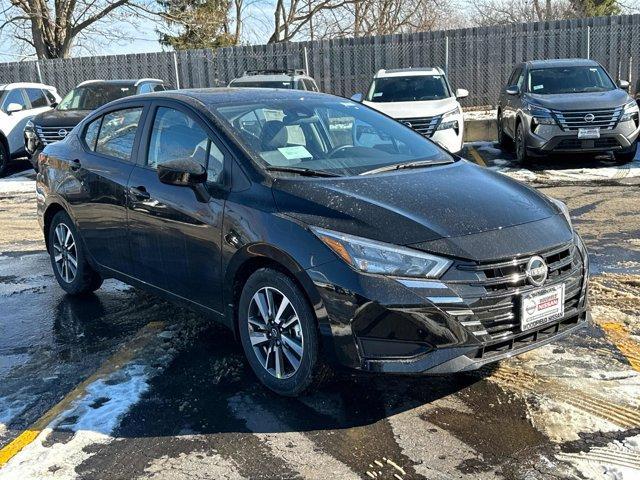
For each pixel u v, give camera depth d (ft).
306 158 14.30
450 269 11.30
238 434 11.65
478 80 65.36
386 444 11.14
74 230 18.53
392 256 11.33
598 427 11.35
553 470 10.21
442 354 11.19
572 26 63.16
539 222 12.53
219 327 16.79
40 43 78.89
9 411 12.87
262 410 12.45
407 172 14.14
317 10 101.09
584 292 12.91
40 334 16.85
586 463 10.36
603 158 41.01
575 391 12.59
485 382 13.10
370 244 11.46
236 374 14.05
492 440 11.12
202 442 11.44
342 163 14.44
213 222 13.58
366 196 12.51
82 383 13.92
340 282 11.36
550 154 37.99
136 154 16.33
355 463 10.64
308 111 15.99
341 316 11.37
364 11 109.40
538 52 64.13
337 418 12.05
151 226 15.30
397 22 116.57
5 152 46.50
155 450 11.24
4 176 46.65
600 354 14.14
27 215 32.55
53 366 14.92
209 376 14.01
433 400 12.52
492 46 64.54
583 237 23.47
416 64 65.62
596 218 26.16
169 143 15.52
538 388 12.77
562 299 12.23
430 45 65.05
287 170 13.53
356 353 11.35
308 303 11.98
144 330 16.76
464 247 11.45
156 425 12.06
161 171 13.69
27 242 26.81
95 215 17.29
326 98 17.25
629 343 14.65
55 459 11.07
